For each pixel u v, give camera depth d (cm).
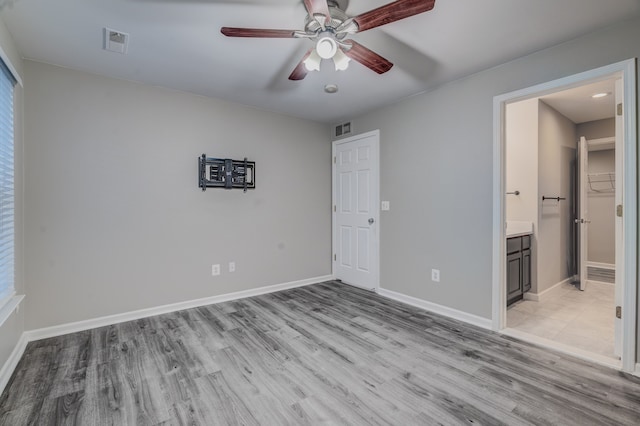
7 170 212
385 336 260
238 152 364
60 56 247
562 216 422
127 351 234
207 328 277
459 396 180
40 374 202
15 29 209
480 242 280
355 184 417
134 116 298
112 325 284
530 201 367
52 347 239
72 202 269
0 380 185
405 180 347
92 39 223
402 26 207
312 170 435
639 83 198
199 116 335
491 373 204
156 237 311
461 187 294
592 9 189
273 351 234
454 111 298
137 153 300
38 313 254
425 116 325
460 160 294
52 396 180
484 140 276
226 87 312
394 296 362
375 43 229
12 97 223
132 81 296
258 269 382
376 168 383
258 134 380
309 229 432
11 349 211
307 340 253
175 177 321
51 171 260
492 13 193
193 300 333
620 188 212
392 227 364
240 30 177
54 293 261
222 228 353
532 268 364
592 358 221
